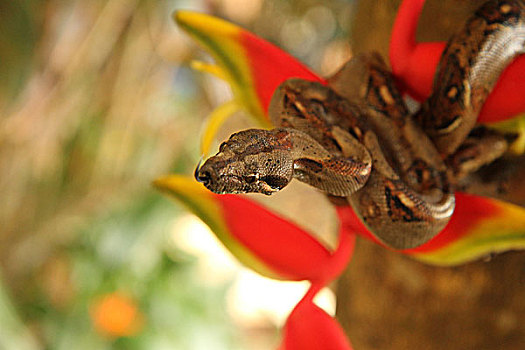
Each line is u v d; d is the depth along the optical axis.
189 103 1.30
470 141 0.49
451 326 0.56
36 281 1.32
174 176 0.49
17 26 0.91
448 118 0.49
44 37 0.94
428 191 0.48
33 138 1.04
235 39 0.49
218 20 0.49
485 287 0.55
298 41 1.97
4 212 1.14
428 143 0.49
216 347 1.40
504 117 0.48
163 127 1.21
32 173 1.10
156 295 1.35
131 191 1.26
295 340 0.47
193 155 1.30
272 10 1.75
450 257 0.48
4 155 1.06
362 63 0.50
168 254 1.40
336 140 0.48
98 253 1.31
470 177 0.51
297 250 0.48
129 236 1.31
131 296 1.33
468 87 0.48
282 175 0.46
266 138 0.46
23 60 0.93
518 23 0.48
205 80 1.30
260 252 0.48
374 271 0.57
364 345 0.58
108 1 0.95
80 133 1.08
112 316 1.27
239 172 0.45
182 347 1.33
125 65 1.01
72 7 0.94
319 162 0.47
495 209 0.47
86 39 0.97
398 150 0.49
